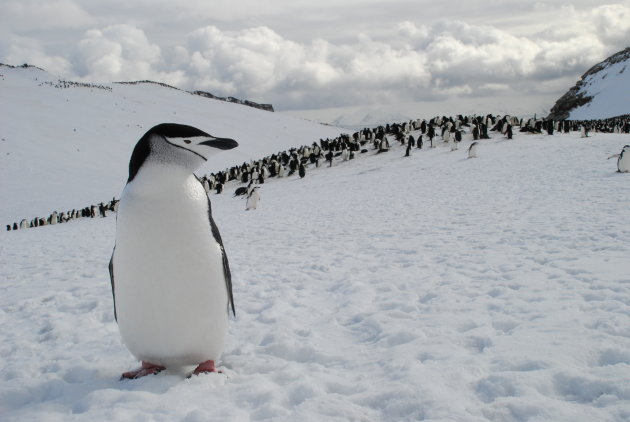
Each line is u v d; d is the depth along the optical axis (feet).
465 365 11.44
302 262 30.07
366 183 85.61
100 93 347.36
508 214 39.83
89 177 186.91
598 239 26.86
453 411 9.08
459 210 45.55
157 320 11.11
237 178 144.36
